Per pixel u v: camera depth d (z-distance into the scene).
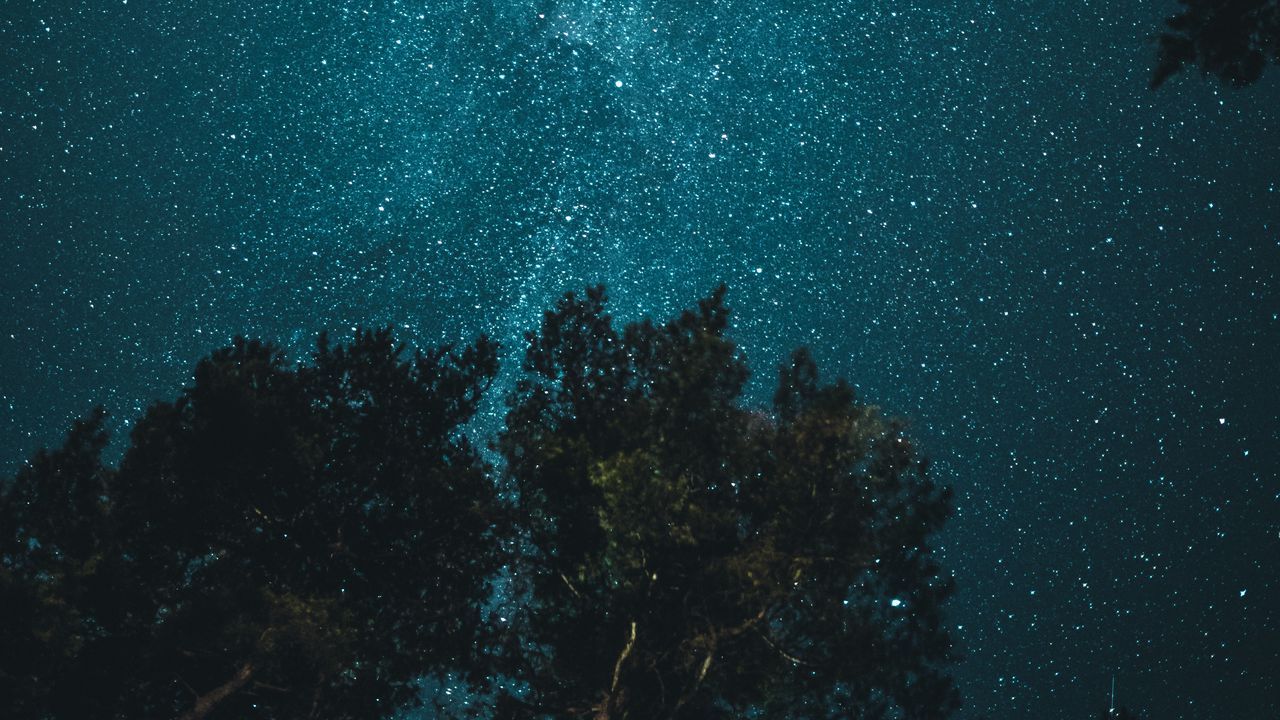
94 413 9.70
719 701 9.45
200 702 8.81
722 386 9.45
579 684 9.62
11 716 8.06
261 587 8.86
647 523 8.60
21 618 8.09
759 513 9.06
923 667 9.39
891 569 9.41
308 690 9.41
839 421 8.97
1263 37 6.87
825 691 9.36
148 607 9.20
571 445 9.54
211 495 9.65
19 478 9.13
